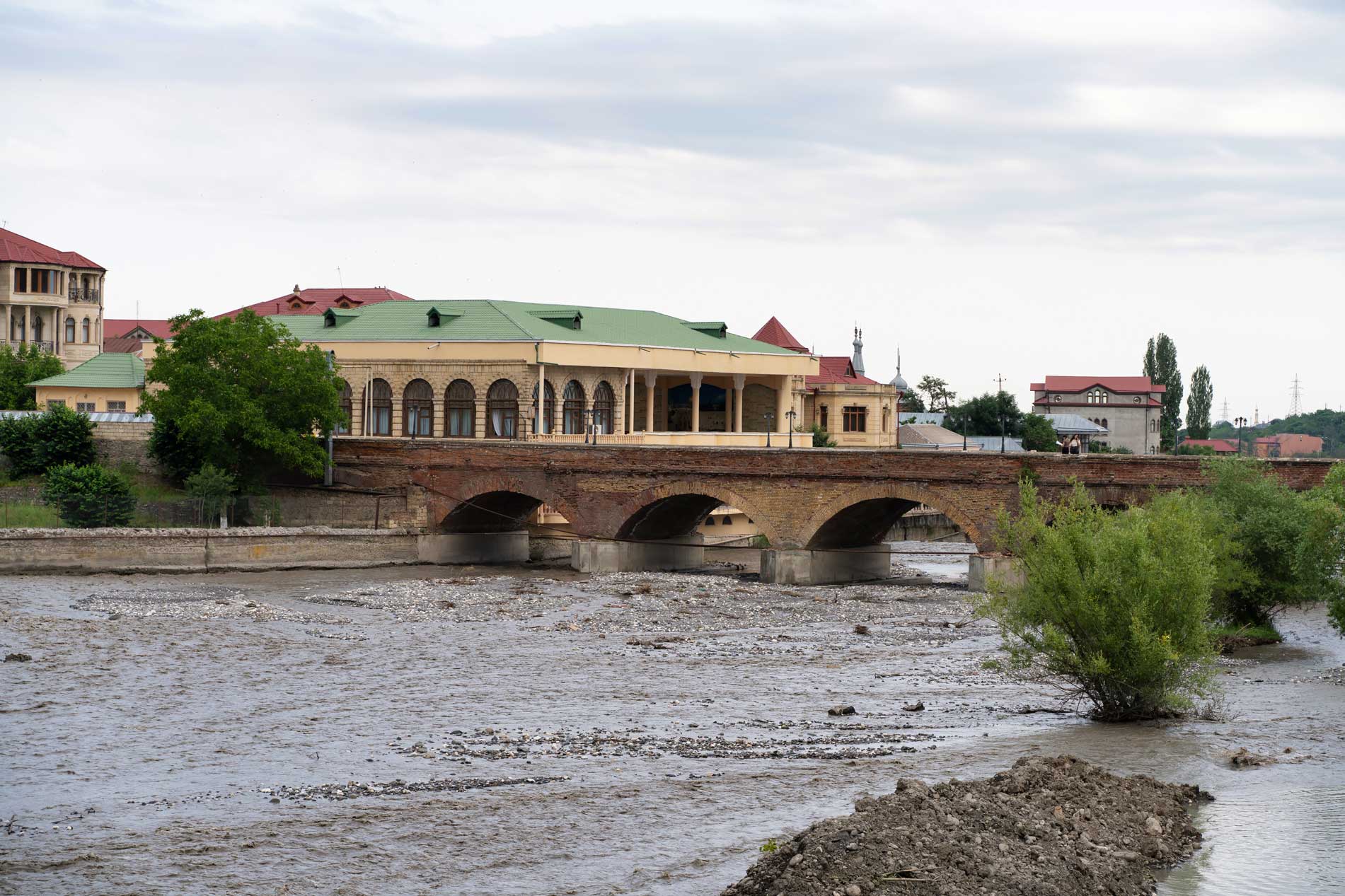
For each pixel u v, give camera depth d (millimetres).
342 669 56469
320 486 100688
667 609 75438
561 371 115375
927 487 83812
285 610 72812
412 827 34188
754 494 88875
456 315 120375
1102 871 29281
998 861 28516
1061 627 46562
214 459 98875
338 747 42812
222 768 40219
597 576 90312
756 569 99438
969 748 41531
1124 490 79062
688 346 129250
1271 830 32938
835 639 65750
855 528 91562
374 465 100438
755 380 142875
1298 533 63438
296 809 35875
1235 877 29703
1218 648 50844
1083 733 43688
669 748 42281
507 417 113312
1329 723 45125
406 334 117938
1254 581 63219
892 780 37781
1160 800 34500
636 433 120125
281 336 102688
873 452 85188
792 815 34688
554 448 95000
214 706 48719
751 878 28359
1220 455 76812
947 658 59781
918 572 97938
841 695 51188
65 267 153750
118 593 77812
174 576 86562
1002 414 189250
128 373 124312
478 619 71625
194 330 98375
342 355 118250
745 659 59594
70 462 101250
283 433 97688
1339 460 75562
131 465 102750
